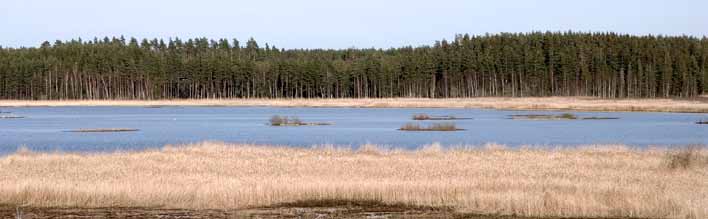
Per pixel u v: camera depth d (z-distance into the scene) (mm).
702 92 194500
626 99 173000
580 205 26172
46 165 39750
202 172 37219
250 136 71000
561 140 65812
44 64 196125
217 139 67062
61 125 90875
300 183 31391
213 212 26500
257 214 26125
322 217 25609
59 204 27844
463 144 60531
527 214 25922
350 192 29469
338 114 125312
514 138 67938
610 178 34688
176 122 99188
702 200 26672
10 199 28359
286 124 91125
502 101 163875
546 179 33969
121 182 32219
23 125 90625
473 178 34312
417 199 28375
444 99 176750
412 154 46156
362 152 47281
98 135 72562
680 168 38719
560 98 177250
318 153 46594
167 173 36656
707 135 71625
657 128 83062
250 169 38531
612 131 77688
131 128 84625
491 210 26656
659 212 25609
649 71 191125
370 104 156625
